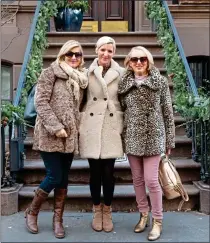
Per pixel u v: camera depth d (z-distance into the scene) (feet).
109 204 12.61
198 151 16.20
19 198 14.47
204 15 27.12
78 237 12.18
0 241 11.78
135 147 11.73
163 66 22.27
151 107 11.78
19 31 25.85
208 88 26.89
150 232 12.10
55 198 12.38
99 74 12.00
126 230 12.79
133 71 12.14
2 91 26.00
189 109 15.98
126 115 12.06
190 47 27.09
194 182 15.48
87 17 29.45
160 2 24.32
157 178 12.00
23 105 16.92
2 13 24.91
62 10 25.71
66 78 11.68
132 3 29.43
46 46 22.71
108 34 24.47
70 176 15.76
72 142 11.59
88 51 23.41
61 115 11.52
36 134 12.03
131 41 24.58
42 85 11.63
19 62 25.96
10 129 14.53
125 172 15.89
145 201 12.57
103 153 11.92
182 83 18.81
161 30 22.68
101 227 12.64
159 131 11.78
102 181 12.61
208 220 13.64
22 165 15.24
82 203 14.57
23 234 12.34
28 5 25.95
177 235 12.38
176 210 14.64
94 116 12.09
